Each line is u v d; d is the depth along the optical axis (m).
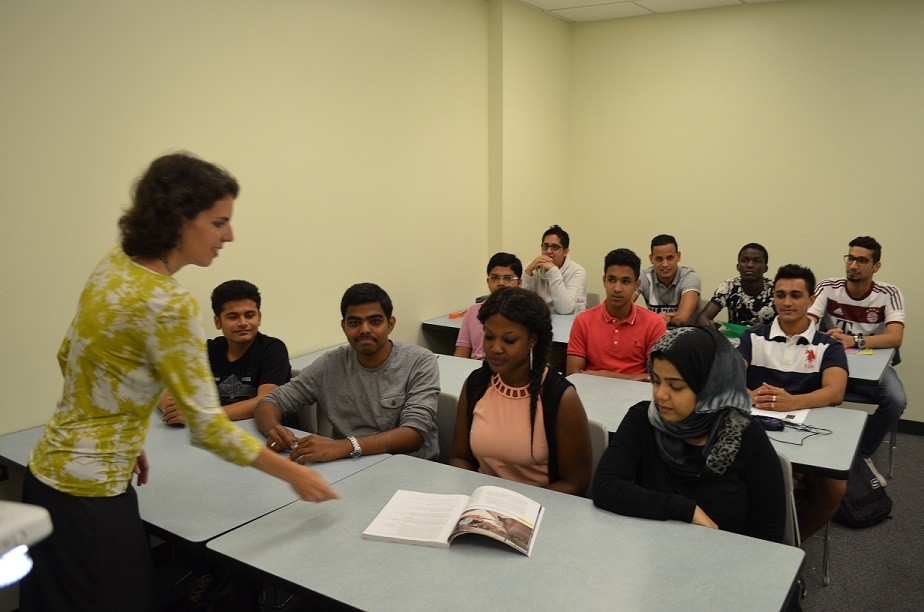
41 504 1.40
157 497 1.76
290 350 3.40
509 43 4.53
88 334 1.34
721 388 1.64
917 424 4.34
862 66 4.29
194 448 2.10
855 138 4.36
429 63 4.07
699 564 1.40
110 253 1.41
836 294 3.80
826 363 2.63
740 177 4.75
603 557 1.43
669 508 1.58
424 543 1.49
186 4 2.80
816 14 4.38
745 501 1.66
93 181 2.55
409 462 1.96
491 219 4.72
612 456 1.72
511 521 1.53
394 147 3.88
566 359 3.55
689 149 4.89
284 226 3.30
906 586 2.56
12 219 2.35
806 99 4.48
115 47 2.57
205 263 1.45
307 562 1.43
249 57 3.06
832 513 2.39
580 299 4.43
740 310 4.18
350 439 2.03
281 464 1.50
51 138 2.42
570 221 5.43
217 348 2.64
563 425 1.90
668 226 5.04
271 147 3.20
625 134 5.11
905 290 4.33
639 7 4.70
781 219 4.65
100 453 1.39
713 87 4.76
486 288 4.78
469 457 2.08
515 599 1.29
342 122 3.54
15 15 2.29
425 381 2.25
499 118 4.57
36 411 2.47
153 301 1.32
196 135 2.88
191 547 1.53
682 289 4.32
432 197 4.20
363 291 2.19
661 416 1.70
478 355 3.59
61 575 1.41
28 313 2.42
